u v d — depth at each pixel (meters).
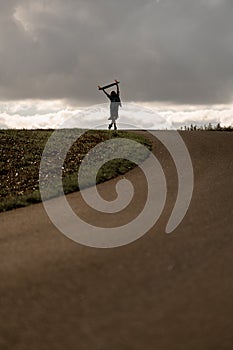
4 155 21.98
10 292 6.77
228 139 22.64
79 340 5.46
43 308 6.24
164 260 7.72
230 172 15.40
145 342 5.36
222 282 6.79
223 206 11.20
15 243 9.38
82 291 6.65
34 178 18.69
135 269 7.38
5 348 5.41
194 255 7.91
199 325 5.66
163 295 6.43
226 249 8.17
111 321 5.82
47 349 5.34
